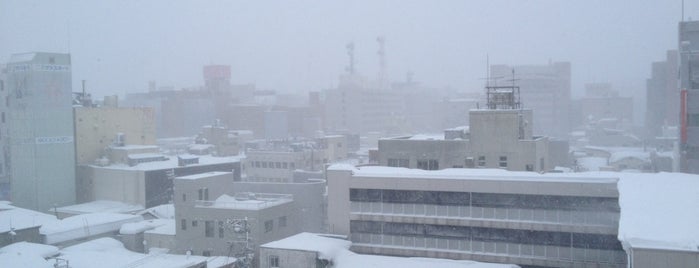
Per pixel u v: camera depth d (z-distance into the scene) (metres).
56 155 95.50
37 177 93.31
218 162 102.88
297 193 76.75
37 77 93.38
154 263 54.12
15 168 95.69
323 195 79.00
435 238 51.31
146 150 104.25
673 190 38.81
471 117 60.75
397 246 52.41
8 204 88.19
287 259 48.91
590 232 46.44
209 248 65.25
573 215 47.19
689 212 33.19
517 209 48.91
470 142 60.88
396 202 52.66
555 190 47.62
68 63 97.56
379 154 64.50
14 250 58.50
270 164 112.06
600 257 46.25
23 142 94.00
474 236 50.03
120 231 72.44
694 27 72.88
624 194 38.16
